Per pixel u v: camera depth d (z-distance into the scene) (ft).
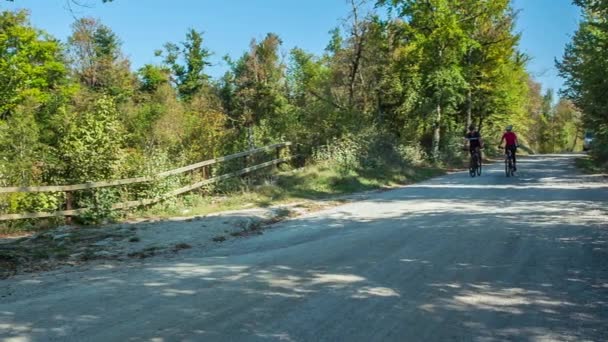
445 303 17.83
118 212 41.32
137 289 19.94
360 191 56.13
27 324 16.02
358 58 89.25
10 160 50.39
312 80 133.08
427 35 98.58
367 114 88.69
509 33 110.73
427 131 107.24
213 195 52.70
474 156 69.97
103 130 48.55
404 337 14.90
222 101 185.88
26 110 99.71
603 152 90.22
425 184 61.67
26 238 32.01
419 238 28.66
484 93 123.44
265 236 31.99
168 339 14.73
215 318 16.47
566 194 46.78
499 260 23.57
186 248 28.89
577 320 16.21
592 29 80.59
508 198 44.96
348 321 16.16
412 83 97.91
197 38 215.72
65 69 143.23
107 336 14.98
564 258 23.72
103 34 176.86
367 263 23.49
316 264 23.59
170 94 173.68
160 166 47.44
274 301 18.17
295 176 59.72
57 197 42.04
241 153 57.16
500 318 16.39
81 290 19.90
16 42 116.47
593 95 81.46
